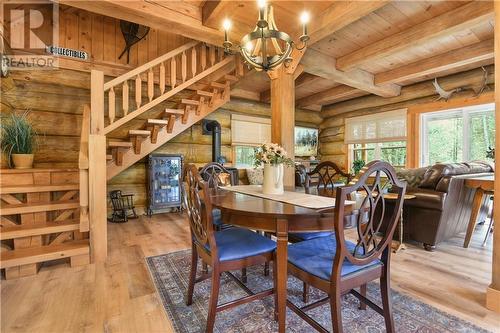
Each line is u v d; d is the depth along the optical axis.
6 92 3.39
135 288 1.96
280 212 1.33
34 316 1.60
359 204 1.49
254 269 2.32
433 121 4.86
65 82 3.83
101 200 2.49
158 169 4.46
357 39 3.24
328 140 6.77
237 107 5.70
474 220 2.79
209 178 2.76
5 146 3.06
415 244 2.91
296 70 3.47
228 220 1.55
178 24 2.58
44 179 2.88
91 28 4.02
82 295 1.85
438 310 1.67
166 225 3.86
